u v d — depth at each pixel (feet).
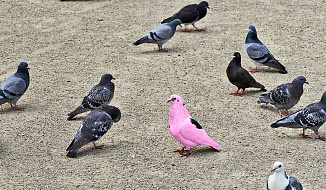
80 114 33.63
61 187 23.70
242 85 36.01
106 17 58.13
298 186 21.61
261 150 27.78
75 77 40.04
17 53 45.96
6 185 23.81
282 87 32.48
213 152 27.63
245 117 32.58
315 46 48.03
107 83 32.83
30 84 38.60
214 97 36.04
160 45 46.62
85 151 27.86
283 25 54.80
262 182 24.25
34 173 25.05
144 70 41.47
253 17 58.13
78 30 53.21
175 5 63.67
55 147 28.09
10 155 26.96
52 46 48.01
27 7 62.28
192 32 53.26
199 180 24.47
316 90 37.35
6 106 34.91
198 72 41.11
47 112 33.27
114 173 25.12
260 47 41.32
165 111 33.37
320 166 25.88
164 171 25.39
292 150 27.86
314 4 64.39
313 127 29.14
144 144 28.58
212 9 62.39
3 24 54.95
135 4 64.28
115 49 47.26
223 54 45.65
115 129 30.66
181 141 26.89
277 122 29.58
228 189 23.62
